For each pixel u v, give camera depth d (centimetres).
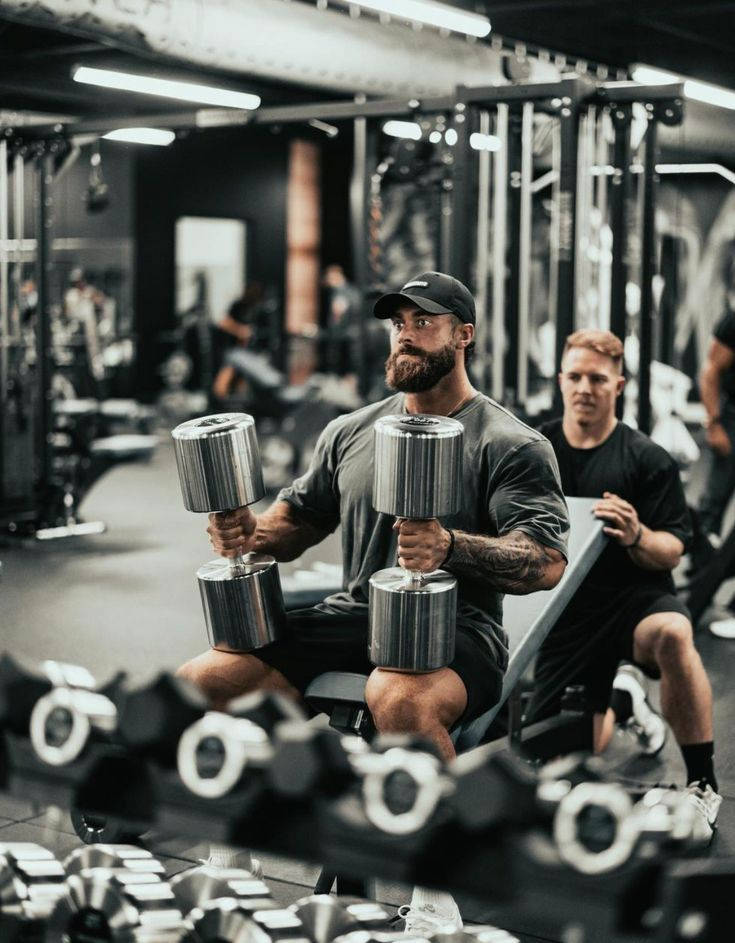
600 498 341
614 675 343
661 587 337
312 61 679
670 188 1052
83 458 791
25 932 179
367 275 641
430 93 764
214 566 257
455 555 230
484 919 265
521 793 141
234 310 1206
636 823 135
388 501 219
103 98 885
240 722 163
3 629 532
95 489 918
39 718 173
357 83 717
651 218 474
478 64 781
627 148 470
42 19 543
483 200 539
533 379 877
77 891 176
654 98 459
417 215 1407
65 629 534
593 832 137
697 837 163
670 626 322
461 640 246
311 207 1642
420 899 236
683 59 906
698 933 134
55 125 729
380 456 218
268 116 628
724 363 566
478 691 242
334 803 153
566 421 349
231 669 252
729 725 412
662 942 132
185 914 181
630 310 657
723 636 522
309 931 177
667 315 694
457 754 251
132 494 902
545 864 138
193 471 239
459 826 147
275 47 653
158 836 301
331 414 909
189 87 678
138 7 575
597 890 135
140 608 574
